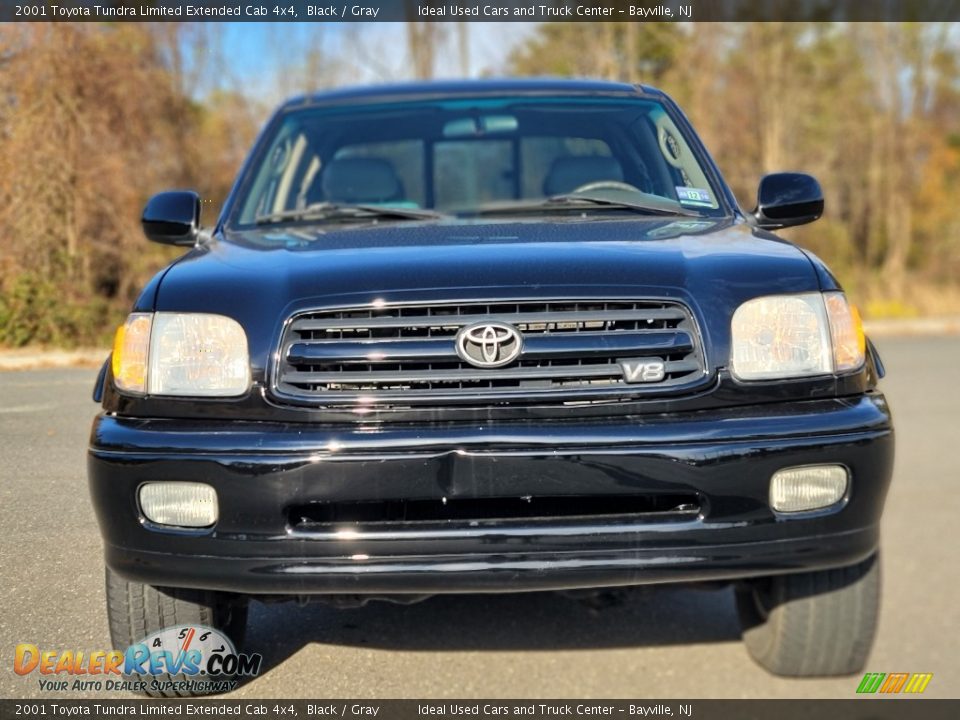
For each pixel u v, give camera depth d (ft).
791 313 8.43
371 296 8.21
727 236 9.72
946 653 10.59
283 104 13.89
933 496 17.26
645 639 10.75
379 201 12.87
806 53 71.67
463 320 8.16
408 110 13.56
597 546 7.86
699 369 8.20
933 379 31.30
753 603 10.29
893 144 76.74
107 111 29.73
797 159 72.38
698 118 64.13
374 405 8.02
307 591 7.95
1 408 13.05
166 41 36.55
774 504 8.00
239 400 8.09
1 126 25.32
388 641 10.60
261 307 8.30
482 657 10.23
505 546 7.84
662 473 7.85
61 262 22.80
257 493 7.80
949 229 74.74
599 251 8.84
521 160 13.35
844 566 8.55
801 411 8.17
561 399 8.05
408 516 7.99
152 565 8.04
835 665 9.62
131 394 8.29
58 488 10.80
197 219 11.46
